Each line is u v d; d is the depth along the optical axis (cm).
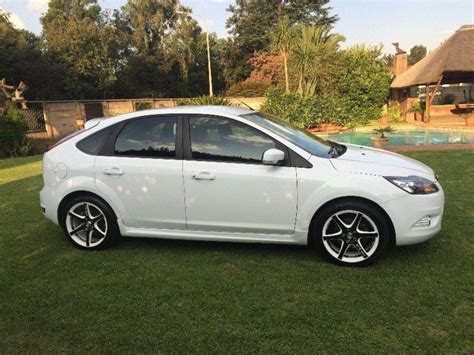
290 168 405
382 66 2555
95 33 4053
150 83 4794
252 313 325
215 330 304
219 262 423
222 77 5406
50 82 3684
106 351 285
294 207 405
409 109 2558
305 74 2433
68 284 386
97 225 466
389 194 386
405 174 398
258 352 278
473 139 1582
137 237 505
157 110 454
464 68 1930
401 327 299
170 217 440
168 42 5062
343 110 2238
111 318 325
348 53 2495
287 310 327
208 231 436
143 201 443
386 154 468
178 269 410
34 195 750
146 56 4781
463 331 292
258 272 396
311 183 398
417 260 407
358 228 399
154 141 444
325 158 410
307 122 2066
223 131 427
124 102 2725
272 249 452
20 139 1694
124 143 452
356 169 399
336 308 327
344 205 394
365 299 339
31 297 363
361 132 1984
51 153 474
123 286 378
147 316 326
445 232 476
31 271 417
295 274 389
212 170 419
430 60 2169
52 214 471
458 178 732
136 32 5006
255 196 411
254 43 5550
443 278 369
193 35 5188
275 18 5675
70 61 3859
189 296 355
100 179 451
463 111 2480
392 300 336
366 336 290
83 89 3925
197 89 5134
